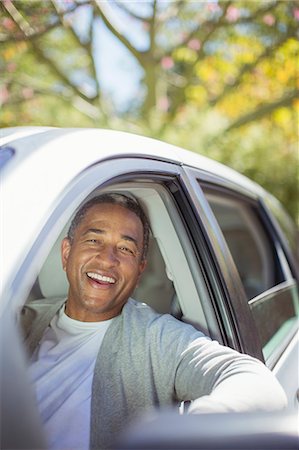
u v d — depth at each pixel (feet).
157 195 6.97
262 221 11.82
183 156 7.86
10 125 22.26
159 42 28.48
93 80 27.32
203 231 7.07
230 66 29.12
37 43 22.31
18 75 22.65
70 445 5.91
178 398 6.32
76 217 6.91
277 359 8.02
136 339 6.46
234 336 6.93
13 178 4.64
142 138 7.12
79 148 5.54
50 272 7.46
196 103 30.30
